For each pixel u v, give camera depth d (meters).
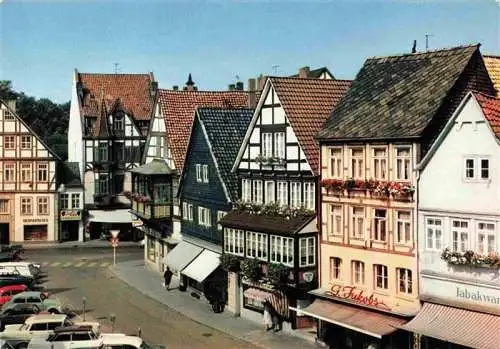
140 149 72.06
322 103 37.78
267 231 36.47
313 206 35.25
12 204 68.06
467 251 27.61
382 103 33.34
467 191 27.86
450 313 28.31
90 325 31.38
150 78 77.50
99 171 70.62
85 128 71.00
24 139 68.06
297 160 35.91
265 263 36.78
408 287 30.44
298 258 34.62
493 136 26.83
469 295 27.91
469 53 31.81
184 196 48.66
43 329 32.06
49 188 68.50
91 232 71.62
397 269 30.83
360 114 33.69
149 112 73.88
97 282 50.12
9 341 31.38
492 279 27.09
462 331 27.05
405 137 29.98
